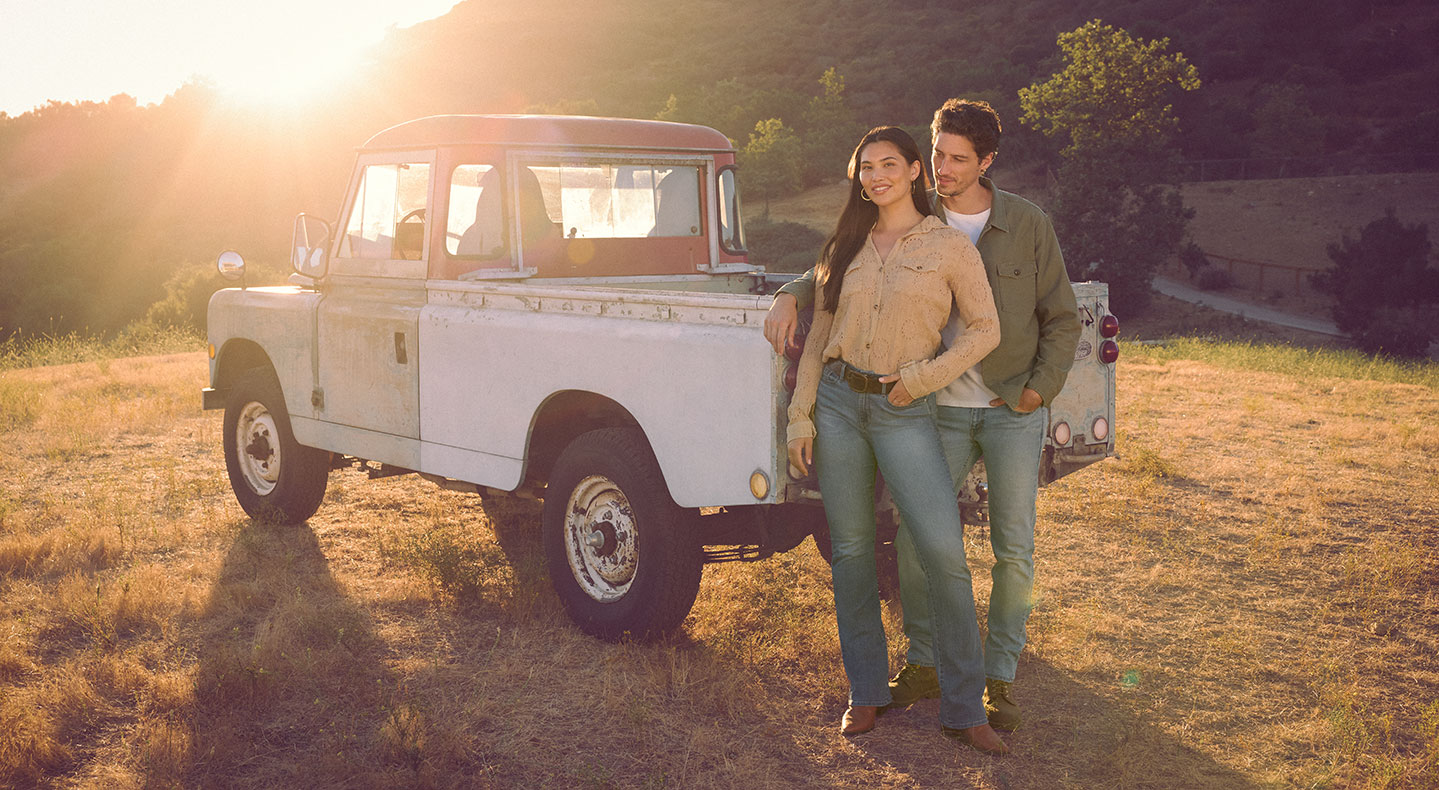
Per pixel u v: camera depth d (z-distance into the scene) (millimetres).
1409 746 3801
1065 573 5695
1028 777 3512
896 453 3459
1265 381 13383
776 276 6188
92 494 6969
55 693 3900
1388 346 40344
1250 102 92000
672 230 5938
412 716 3686
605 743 3688
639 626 4375
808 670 4340
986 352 3371
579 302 4539
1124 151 50906
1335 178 64875
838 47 149000
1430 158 66562
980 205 3646
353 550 5836
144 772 3441
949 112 3543
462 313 5008
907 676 3980
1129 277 47500
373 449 5551
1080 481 7734
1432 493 7488
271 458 6402
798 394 3613
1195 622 5008
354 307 5598
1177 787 3486
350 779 3420
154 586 5016
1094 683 4289
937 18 148750
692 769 3527
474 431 4977
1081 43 52094
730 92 119438
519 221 5344
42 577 5340
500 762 3547
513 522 6410
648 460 4332
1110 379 4617
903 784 3457
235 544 5844
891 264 3377
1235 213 60875
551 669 4281
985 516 4391
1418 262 45469
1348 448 9062
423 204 5320
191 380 12320
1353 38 103500
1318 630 4926
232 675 3979
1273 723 3973
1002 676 3814
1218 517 6844
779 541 4410
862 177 3402
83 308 71750
